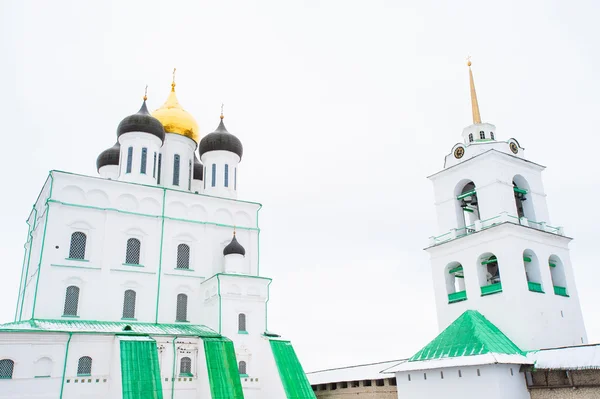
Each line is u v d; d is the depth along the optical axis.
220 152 57.16
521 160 49.09
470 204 51.41
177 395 40.88
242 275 46.69
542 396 37.12
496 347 38.53
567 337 44.00
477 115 53.25
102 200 47.00
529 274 45.62
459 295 46.81
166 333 42.44
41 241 44.12
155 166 53.16
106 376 39.06
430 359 40.47
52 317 41.97
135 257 47.22
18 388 35.69
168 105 61.09
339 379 52.50
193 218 51.06
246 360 44.78
